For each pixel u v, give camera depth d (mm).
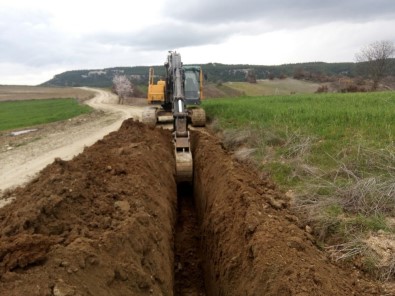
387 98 18812
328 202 6797
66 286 3924
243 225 6398
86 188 6434
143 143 10477
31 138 20406
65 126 25703
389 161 8039
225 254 6648
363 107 14398
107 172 7750
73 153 15406
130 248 5312
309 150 9703
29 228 4914
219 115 18219
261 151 10461
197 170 11211
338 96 23109
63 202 5594
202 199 9836
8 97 80438
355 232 5922
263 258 5270
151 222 6426
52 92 97375
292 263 5004
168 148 12398
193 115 17109
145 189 7418
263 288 4984
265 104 19688
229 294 6051
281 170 9047
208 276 7707
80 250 4488
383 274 5078
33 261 4188
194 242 9477
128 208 6305
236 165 9305
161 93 18344
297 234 5898
